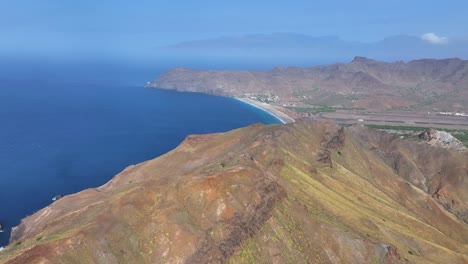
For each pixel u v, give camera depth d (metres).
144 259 88.12
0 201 167.50
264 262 101.56
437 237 154.62
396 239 137.25
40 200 170.75
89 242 83.12
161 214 95.94
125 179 171.38
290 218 115.81
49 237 86.31
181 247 90.00
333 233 119.88
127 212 93.56
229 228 100.25
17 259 73.94
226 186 107.81
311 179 153.25
